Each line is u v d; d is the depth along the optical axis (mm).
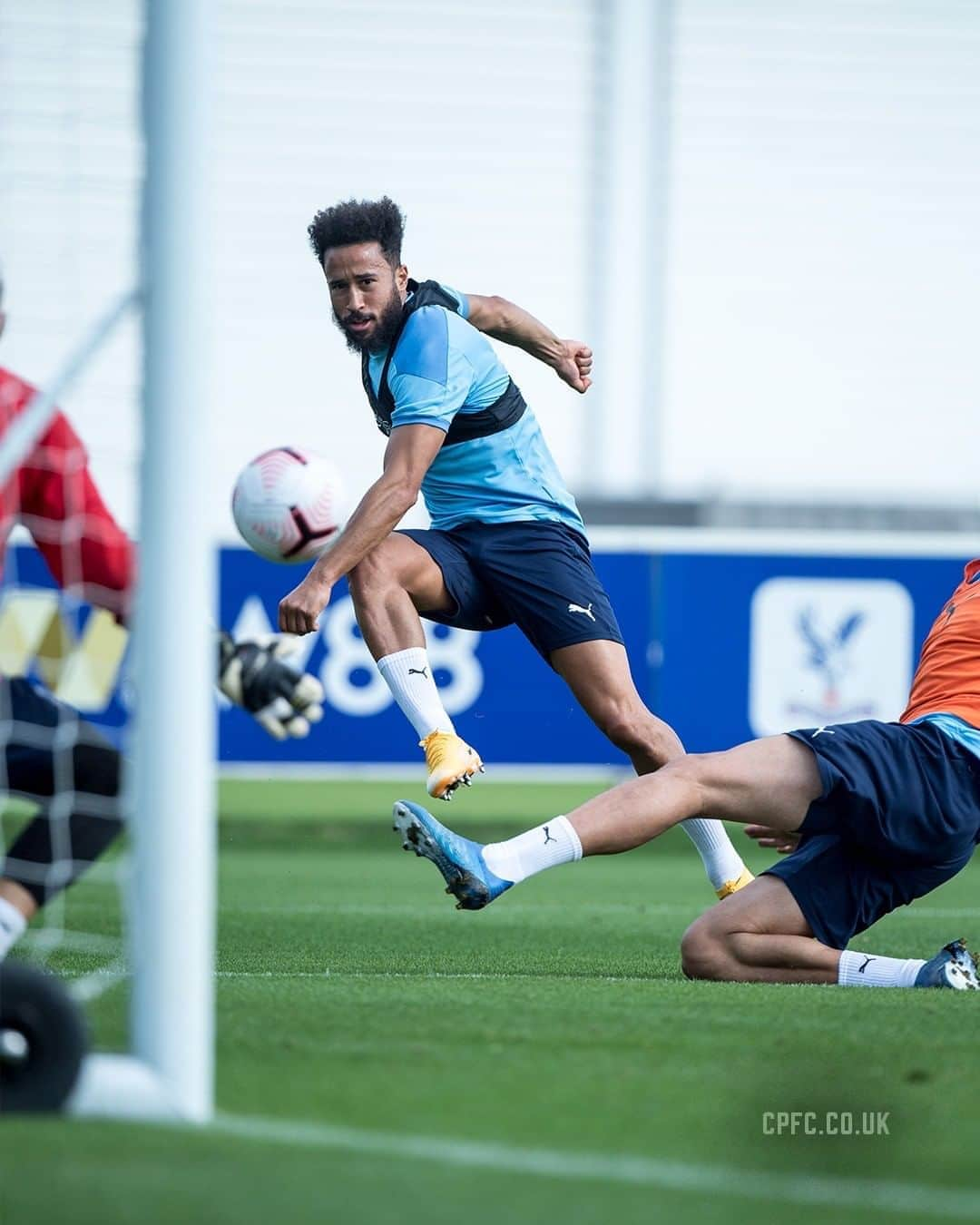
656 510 40312
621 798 14742
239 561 32312
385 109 45125
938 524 41531
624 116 46031
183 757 9266
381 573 17734
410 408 17266
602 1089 9984
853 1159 8695
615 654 18203
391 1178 8117
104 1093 9172
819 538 32969
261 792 40219
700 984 14633
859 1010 12922
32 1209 7527
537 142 45688
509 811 36938
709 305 45938
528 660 32719
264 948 18312
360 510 16922
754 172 46375
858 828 14766
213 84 9523
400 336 17625
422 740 17453
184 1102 9211
